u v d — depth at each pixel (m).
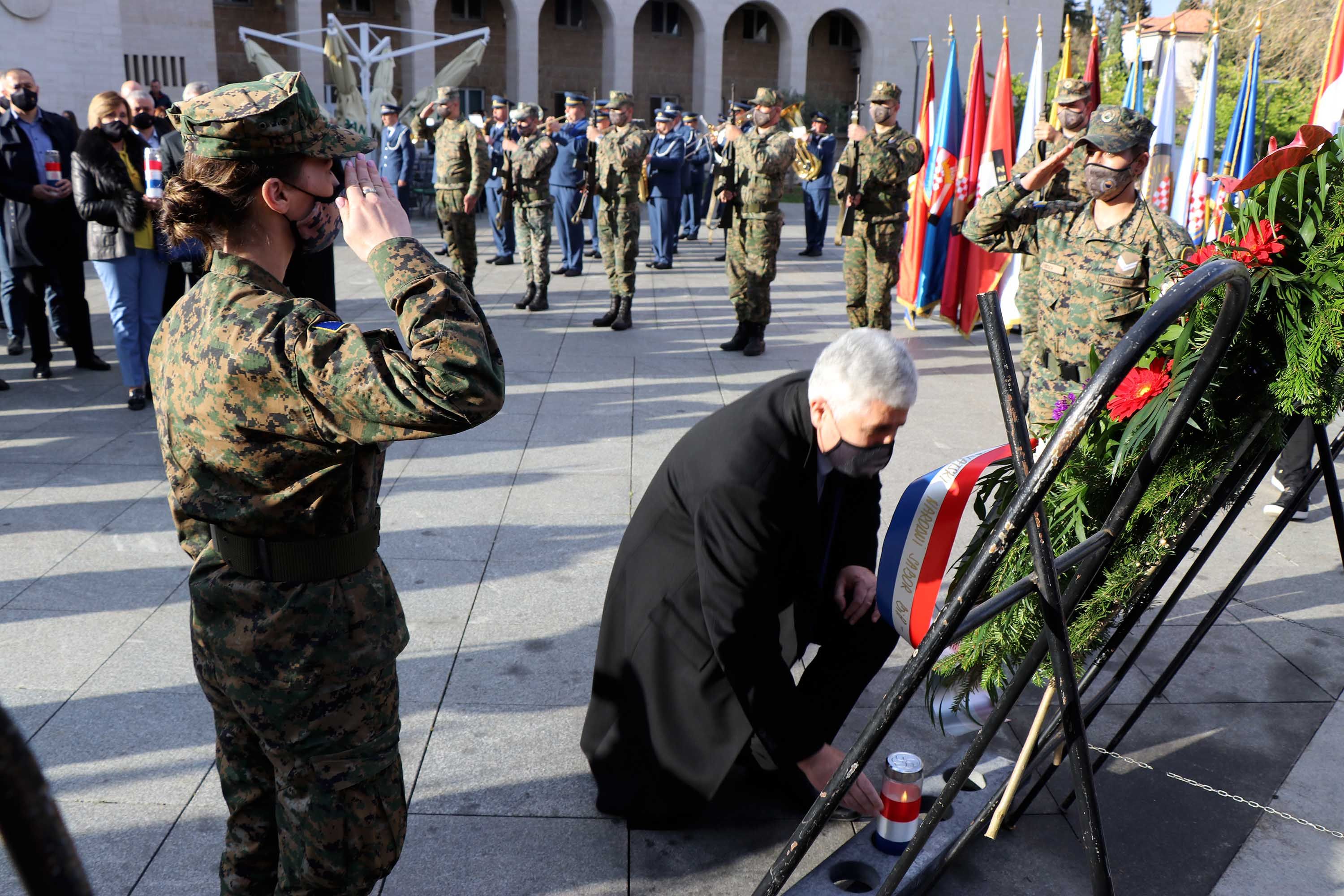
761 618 2.22
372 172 1.64
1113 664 3.32
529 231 9.30
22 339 7.38
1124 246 3.93
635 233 8.52
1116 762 2.81
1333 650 3.41
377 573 1.67
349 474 1.56
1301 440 4.37
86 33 20.92
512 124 11.73
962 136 8.36
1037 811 2.60
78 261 6.71
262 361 1.44
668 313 9.55
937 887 2.35
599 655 2.61
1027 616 2.04
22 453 5.27
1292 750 2.88
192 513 1.57
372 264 1.58
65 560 4.00
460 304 1.54
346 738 1.63
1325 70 7.26
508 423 5.92
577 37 35.44
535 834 2.50
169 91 27.44
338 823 1.64
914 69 36.81
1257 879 2.38
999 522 1.49
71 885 0.48
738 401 2.40
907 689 1.48
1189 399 1.69
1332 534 4.37
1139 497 1.76
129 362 5.96
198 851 2.40
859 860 2.30
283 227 1.60
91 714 2.96
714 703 2.41
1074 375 4.20
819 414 2.14
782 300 10.38
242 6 30.48
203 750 2.80
